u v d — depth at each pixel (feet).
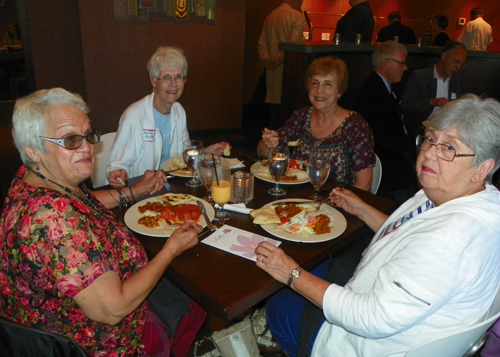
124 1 13.37
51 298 3.28
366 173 6.85
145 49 14.34
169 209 4.78
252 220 4.89
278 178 5.67
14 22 17.56
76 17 13.98
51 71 14.28
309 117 7.41
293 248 4.32
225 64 16.28
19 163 13.09
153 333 4.45
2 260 3.27
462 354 3.55
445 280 3.06
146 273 3.59
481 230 3.13
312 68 6.81
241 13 15.80
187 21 14.79
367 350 3.69
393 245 3.66
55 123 3.40
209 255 4.16
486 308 3.37
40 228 3.10
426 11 27.76
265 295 3.73
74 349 3.08
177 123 7.48
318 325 4.33
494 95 16.78
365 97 9.14
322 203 5.30
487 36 25.27
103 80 13.98
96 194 5.04
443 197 3.53
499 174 7.13
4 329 3.00
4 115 17.69
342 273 5.10
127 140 6.79
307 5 22.08
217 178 4.91
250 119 20.53
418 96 12.59
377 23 24.76
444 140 3.32
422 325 3.36
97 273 3.18
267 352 5.93
